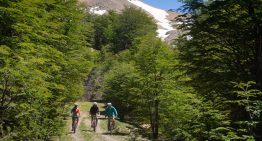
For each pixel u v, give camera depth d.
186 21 16.97
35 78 9.43
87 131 24.06
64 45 17.31
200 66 17.06
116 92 40.62
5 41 9.30
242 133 12.88
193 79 17.73
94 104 24.80
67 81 18.69
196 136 11.61
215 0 15.75
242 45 16.19
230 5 15.48
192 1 16.19
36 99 10.41
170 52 24.50
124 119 37.59
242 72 15.56
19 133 9.83
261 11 14.52
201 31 16.75
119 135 23.25
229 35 16.20
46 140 15.34
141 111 25.61
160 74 23.94
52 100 14.93
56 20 14.88
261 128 12.95
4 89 8.99
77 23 19.25
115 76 40.84
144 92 24.16
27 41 9.75
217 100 14.54
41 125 11.98
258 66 15.27
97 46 109.69
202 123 11.10
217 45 17.17
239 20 15.63
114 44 109.06
